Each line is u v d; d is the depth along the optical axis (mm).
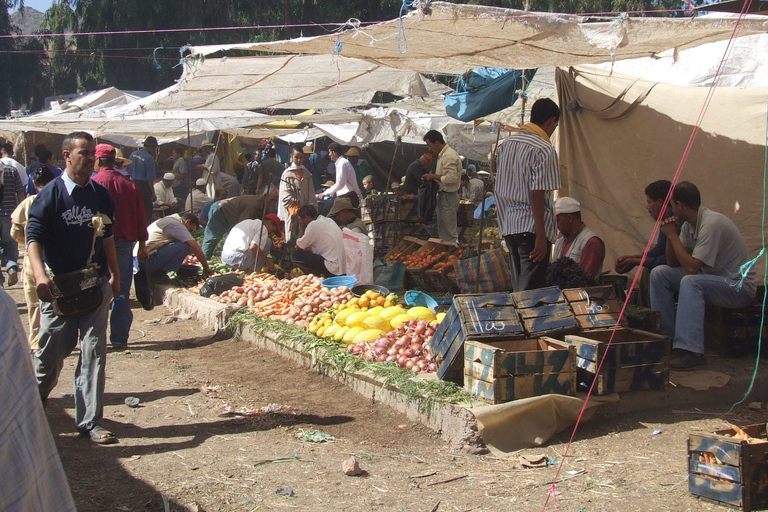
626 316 5574
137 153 14805
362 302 7309
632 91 7727
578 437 4707
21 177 11953
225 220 12320
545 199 5586
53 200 4547
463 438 4520
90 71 35312
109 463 4395
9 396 1466
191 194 15250
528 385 4684
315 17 31016
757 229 6867
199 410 5523
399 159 22547
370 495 3889
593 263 6441
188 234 10328
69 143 4617
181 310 9570
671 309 5957
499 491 3900
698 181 7289
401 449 4617
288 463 4379
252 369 6809
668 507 3639
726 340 6055
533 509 3662
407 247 11391
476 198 16891
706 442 3686
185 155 23844
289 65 7707
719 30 4992
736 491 3559
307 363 6688
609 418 4961
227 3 32344
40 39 40344
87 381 4812
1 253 11906
